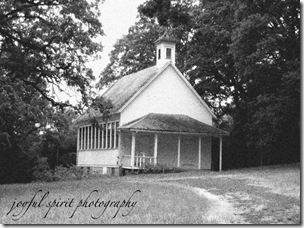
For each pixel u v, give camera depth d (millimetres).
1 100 26812
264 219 16781
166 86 47969
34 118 36219
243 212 18484
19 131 44250
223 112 57562
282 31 39844
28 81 32594
